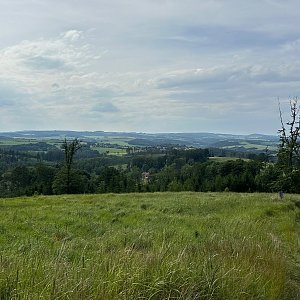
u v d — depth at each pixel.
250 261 7.73
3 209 24.12
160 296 5.57
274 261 7.92
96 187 75.12
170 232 13.45
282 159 33.38
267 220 17.62
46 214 21.25
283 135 33.34
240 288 6.20
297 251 11.12
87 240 12.89
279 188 33.06
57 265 6.22
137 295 5.41
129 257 6.72
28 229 16.20
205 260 6.93
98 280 5.57
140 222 18.23
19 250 10.06
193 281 5.95
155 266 6.30
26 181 84.38
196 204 25.70
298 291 7.28
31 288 5.28
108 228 16.50
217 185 71.38
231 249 8.41
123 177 81.19
